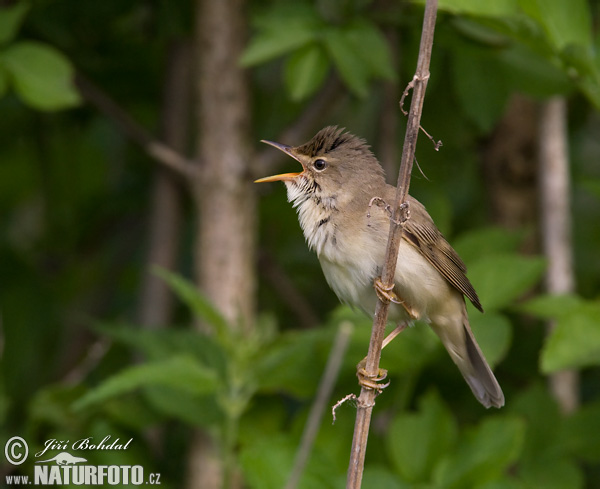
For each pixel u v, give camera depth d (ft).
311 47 31.30
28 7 31.86
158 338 31.83
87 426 33.06
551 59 30.48
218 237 35.06
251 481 28.84
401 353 31.30
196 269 35.76
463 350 29.78
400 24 34.68
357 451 23.50
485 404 29.53
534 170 41.04
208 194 35.19
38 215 48.73
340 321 31.81
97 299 43.73
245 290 35.45
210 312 30.63
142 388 32.32
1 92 30.48
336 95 36.06
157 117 42.93
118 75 40.01
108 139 45.83
